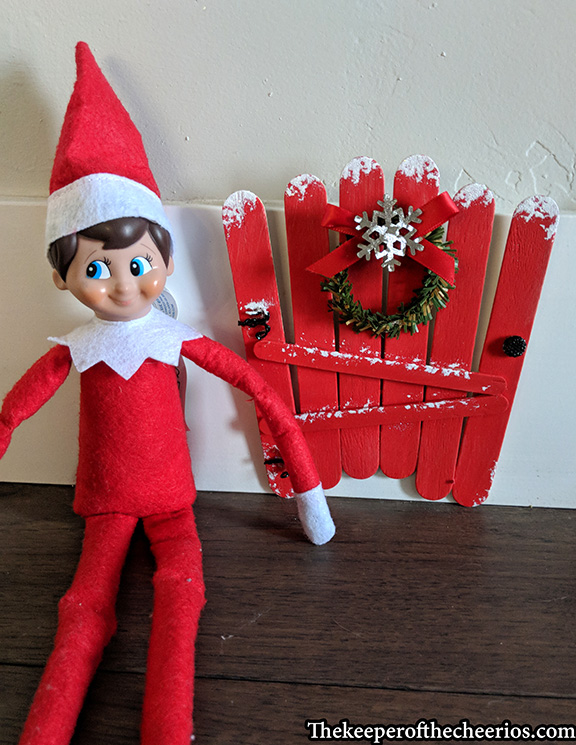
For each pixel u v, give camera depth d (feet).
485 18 2.00
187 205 2.28
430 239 2.10
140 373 2.19
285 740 1.83
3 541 2.58
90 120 1.90
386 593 2.29
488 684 1.97
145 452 2.27
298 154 2.28
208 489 2.86
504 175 2.25
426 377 2.39
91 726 1.88
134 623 2.21
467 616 2.19
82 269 1.97
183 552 2.25
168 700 1.77
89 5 2.08
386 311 2.31
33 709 1.77
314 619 2.19
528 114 2.13
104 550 2.26
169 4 2.06
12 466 2.90
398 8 2.01
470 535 2.56
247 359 2.46
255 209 2.17
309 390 2.49
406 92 2.14
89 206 1.87
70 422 2.76
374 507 2.72
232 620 2.19
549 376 2.42
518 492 2.69
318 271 2.17
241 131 2.26
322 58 2.11
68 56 2.17
